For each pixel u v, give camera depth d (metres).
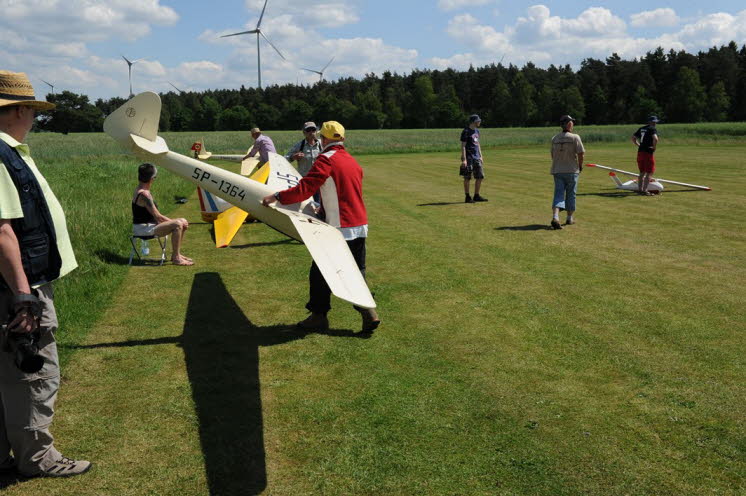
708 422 2.88
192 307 4.74
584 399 3.14
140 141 4.39
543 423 2.89
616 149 31.61
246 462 2.56
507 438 2.75
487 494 2.33
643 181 11.68
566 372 3.48
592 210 9.69
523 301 4.86
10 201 2.09
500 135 51.38
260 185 4.33
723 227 8.08
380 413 2.99
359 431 2.82
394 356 3.74
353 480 2.43
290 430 2.83
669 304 4.74
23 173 2.18
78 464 2.48
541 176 15.95
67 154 29.91
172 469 2.51
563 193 8.05
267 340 4.03
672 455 2.60
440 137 51.19
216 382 3.36
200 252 6.79
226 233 6.86
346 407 3.06
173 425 2.88
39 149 33.25
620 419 2.92
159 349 3.85
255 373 3.48
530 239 7.37
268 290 5.25
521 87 114.81
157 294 5.10
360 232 4.07
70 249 2.51
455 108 117.38
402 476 2.46
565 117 7.86
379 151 31.14
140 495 2.33
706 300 4.83
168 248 6.95
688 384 3.30
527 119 116.50
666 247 6.86
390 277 5.64
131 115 4.36
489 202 10.72
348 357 3.73
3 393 2.29
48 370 2.37
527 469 2.50
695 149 29.42
